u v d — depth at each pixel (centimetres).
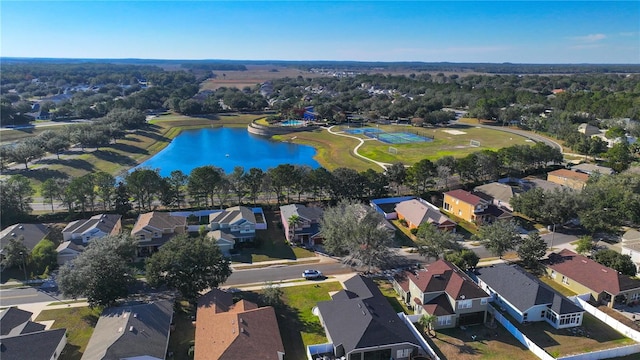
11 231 7369
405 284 6144
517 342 5106
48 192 8756
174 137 19600
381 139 17838
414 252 7694
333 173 9825
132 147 16025
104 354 4316
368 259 6800
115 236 6594
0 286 6378
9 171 11762
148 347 4556
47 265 6719
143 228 7444
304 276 6706
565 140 15988
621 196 8338
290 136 19388
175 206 9575
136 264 7119
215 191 9588
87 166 13075
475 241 8094
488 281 6216
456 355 4850
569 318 5356
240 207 8650
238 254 7531
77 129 14900
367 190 10062
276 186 9462
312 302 5978
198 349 4609
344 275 6831
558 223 8619
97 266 5512
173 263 5625
